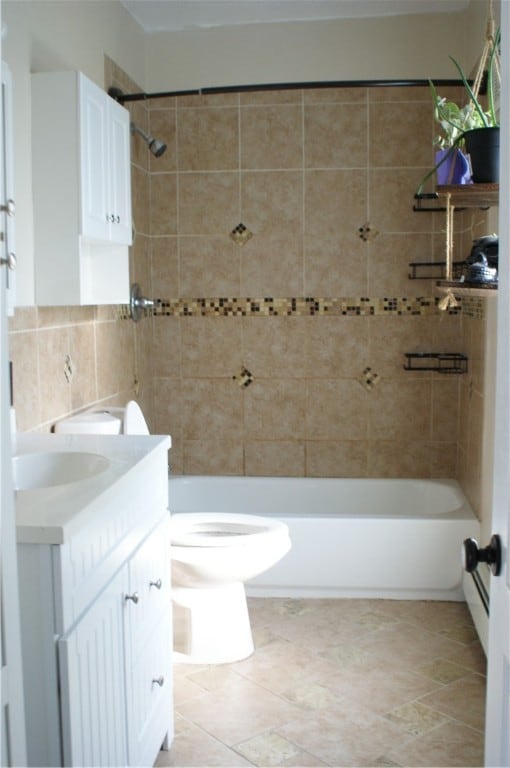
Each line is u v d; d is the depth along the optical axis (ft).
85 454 6.88
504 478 3.81
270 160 13.15
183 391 13.78
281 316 13.43
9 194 6.96
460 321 13.08
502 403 3.87
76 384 10.04
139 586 6.48
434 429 13.35
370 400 13.42
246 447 13.74
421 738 7.75
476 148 7.59
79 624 5.00
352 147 12.98
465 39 12.58
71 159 8.27
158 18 12.69
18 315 8.31
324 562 11.17
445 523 10.96
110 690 5.65
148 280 13.51
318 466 13.62
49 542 4.69
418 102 12.82
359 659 9.41
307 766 7.31
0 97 3.98
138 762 6.40
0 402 3.31
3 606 3.32
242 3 12.18
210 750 7.58
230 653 9.37
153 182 13.44
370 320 13.28
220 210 13.35
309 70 12.96
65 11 9.64
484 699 8.48
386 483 13.11
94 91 8.63
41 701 4.80
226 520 9.93
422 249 13.07
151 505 7.00
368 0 12.19
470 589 10.52
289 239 13.26
